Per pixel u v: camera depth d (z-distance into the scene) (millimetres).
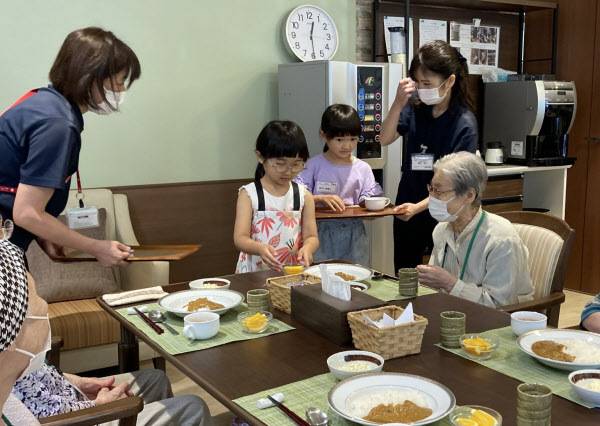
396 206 2848
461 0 4340
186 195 3773
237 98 3920
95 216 2373
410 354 1471
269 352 1510
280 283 1921
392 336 1428
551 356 1384
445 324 1515
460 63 2830
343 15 4250
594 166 4535
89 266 3010
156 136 3682
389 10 4379
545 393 1142
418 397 1207
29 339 803
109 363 2828
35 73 3301
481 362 1419
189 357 1480
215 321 1604
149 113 3643
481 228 2115
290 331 1663
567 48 4676
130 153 3613
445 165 2043
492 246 2096
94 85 1847
